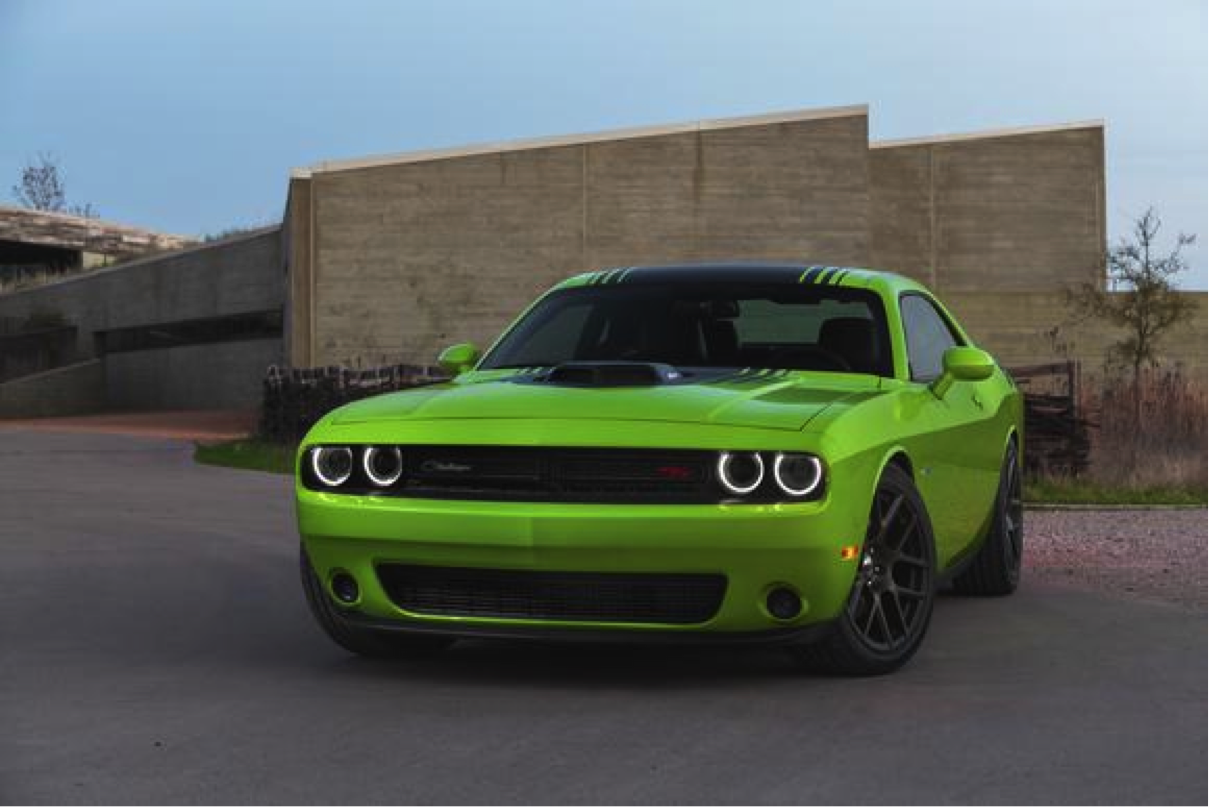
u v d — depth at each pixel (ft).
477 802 11.74
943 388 19.54
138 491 46.70
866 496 15.83
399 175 112.68
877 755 13.32
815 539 15.01
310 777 12.47
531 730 14.11
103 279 159.53
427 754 13.21
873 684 16.44
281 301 130.11
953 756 13.32
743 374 18.08
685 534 14.87
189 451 73.41
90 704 15.35
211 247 140.97
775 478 15.06
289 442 76.23
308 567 17.28
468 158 113.19
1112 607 22.58
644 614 15.42
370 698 15.58
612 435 15.31
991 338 104.32
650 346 19.33
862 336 19.39
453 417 16.10
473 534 15.26
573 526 14.98
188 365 145.18
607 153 114.83
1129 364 91.04
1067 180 138.31
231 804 11.69
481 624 15.71
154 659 17.97
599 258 114.52
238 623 20.89
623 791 12.05
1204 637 19.83
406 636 17.54
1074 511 39.32
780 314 19.62
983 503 21.84
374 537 15.71
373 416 16.61
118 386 158.20
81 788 12.16
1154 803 11.94
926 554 17.54
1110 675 17.16
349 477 16.17
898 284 21.03
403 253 112.68
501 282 113.60
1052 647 19.03
